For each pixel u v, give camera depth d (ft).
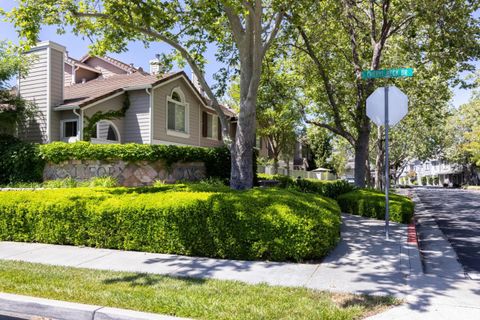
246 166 36.65
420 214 53.47
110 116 59.26
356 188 54.75
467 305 16.01
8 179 49.06
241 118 36.96
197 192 28.55
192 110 74.02
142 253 25.50
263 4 41.19
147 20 32.96
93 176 47.47
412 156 164.35
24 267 21.76
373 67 52.29
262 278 19.74
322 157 182.19
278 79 59.26
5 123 54.08
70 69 79.92
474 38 47.70
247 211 23.91
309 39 54.13
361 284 18.70
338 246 27.12
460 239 33.12
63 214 28.04
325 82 55.88
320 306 15.53
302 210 24.12
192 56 44.34
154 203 26.00
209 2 33.42
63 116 57.00
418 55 52.95
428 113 69.15
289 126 93.04
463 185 208.44
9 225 29.68
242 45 37.29
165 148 48.60
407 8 45.01
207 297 16.55
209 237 24.32
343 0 48.42
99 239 27.22
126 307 15.52
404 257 23.95
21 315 16.17
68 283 18.60
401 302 16.26
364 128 55.11
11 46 33.40
